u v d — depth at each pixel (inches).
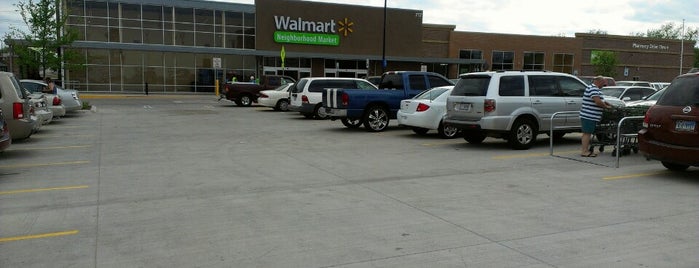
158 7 1555.1
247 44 1663.4
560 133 501.4
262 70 1680.6
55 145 490.0
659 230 217.6
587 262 182.1
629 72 2247.8
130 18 1531.7
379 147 482.3
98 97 1419.8
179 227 224.7
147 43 1557.6
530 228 221.8
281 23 1676.9
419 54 1876.2
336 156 426.3
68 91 848.9
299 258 186.9
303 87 784.3
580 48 2124.8
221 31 1630.2
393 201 270.2
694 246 197.6
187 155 430.6
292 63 1715.1
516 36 2018.9
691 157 305.6
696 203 263.6
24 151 450.9
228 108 1066.7
